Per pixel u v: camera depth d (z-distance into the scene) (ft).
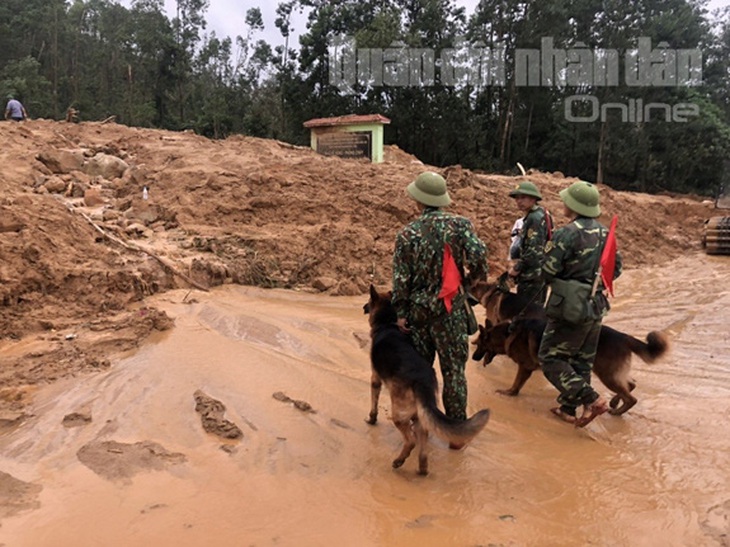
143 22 174.29
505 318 21.48
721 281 42.70
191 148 55.36
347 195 45.42
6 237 25.50
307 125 72.74
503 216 49.80
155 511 11.84
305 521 11.74
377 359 14.88
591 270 16.57
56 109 158.71
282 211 42.34
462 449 15.51
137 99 168.55
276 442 15.12
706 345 26.08
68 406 16.43
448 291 14.42
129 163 50.44
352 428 16.37
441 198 15.08
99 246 29.12
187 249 34.32
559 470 14.39
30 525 11.21
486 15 142.92
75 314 23.99
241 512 11.96
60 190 41.45
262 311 27.09
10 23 172.65
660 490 13.38
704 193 150.51
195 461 13.93
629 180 148.77
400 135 136.46
